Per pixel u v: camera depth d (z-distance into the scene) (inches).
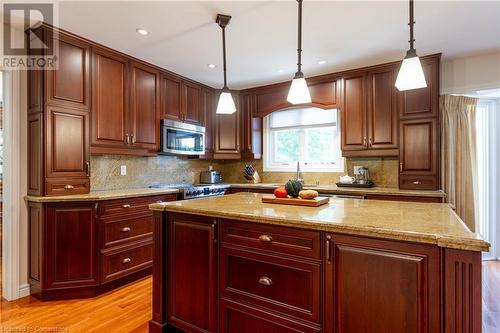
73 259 99.3
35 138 98.8
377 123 134.2
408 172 126.0
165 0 82.8
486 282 114.9
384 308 49.8
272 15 91.1
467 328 43.8
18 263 99.1
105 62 116.3
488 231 142.3
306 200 74.4
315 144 169.8
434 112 120.6
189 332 73.2
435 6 85.4
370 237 51.0
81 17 92.5
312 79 152.2
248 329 65.0
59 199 96.3
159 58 128.3
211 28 100.0
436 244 44.9
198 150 163.0
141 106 131.2
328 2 83.5
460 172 128.5
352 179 143.9
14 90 98.5
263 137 185.2
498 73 120.3
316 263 56.3
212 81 163.3
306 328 57.4
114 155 132.2
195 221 72.4
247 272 65.0
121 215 110.3
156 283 78.2
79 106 106.4
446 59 128.1
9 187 98.3
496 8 86.4
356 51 119.3
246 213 64.1
